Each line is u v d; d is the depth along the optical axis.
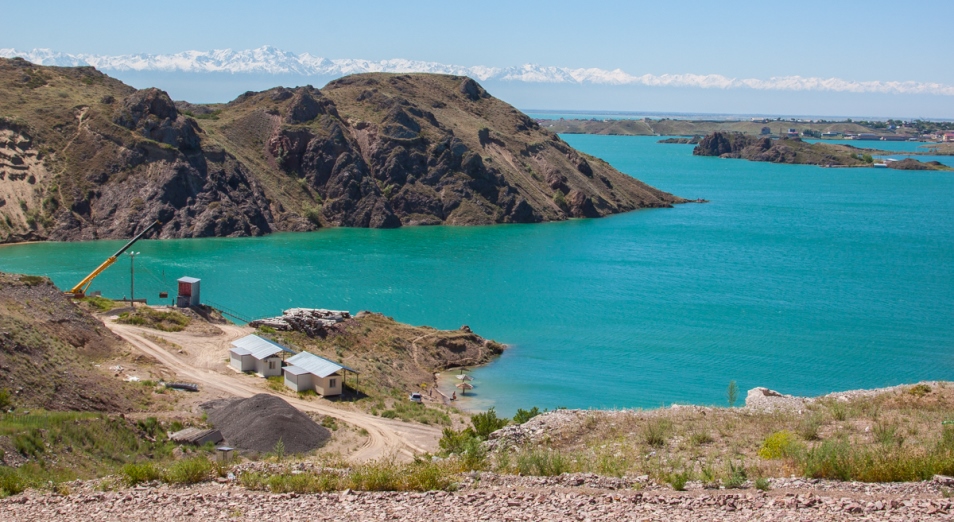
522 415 48.81
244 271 138.88
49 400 54.00
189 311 91.75
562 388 82.88
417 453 55.59
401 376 83.94
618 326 109.38
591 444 33.31
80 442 43.97
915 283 142.50
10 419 44.66
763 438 32.22
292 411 58.41
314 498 23.95
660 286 137.12
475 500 22.73
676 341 101.88
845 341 101.81
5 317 61.78
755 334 105.50
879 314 117.38
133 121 191.25
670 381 84.88
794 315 116.44
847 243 191.00
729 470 26.12
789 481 24.36
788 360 93.12
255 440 53.56
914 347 99.06
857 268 157.50
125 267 137.88
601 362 92.81
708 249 179.12
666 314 116.56
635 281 141.25
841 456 26.14
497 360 93.88
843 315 116.62
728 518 20.28
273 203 199.62
